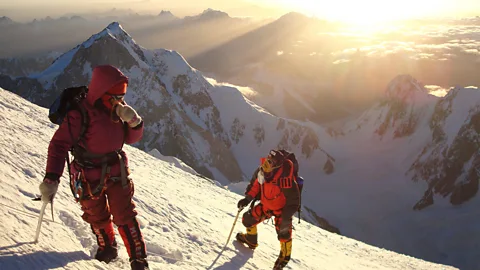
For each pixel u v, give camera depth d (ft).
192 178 44.50
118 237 13.87
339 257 29.43
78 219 13.56
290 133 563.07
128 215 10.35
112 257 11.35
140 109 422.00
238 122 547.49
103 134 9.41
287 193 18.48
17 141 20.81
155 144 404.16
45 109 41.22
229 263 17.29
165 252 14.96
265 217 19.76
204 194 36.29
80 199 9.90
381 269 29.71
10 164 15.62
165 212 20.95
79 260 10.57
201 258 16.42
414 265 35.55
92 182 9.62
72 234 12.30
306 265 22.75
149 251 14.64
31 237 10.37
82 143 9.45
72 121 9.21
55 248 10.47
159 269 12.76
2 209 10.93
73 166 9.73
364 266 29.12
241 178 448.65
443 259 381.81
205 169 413.59
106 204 10.58
